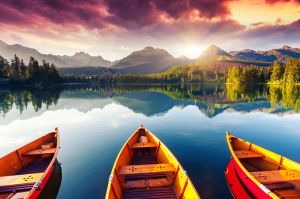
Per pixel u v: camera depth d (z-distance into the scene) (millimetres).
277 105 34094
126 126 21766
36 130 20547
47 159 11938
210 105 35969
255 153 10531
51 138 13750
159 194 8031
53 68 118500
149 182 8602
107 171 11414
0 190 8242
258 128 20297
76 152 14266
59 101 43812
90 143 16203
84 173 11203
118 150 14648
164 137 17484
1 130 20578
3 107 35062
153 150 12430
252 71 104438
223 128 20422
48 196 9133
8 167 9812
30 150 11781
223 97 48969
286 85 80938
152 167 8922
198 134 18297
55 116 27609
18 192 8211
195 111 30453
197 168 11461
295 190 8023
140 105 37781
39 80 102375
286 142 16250
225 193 9000
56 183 10172
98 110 32375
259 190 7352
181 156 13211
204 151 14070
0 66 104938
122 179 8844
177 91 76250
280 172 8383
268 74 102438
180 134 18359
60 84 122938
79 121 24438
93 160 12914
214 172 10984
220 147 14852
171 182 8516
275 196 6496
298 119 24078
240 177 9102
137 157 11977
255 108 31656
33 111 31312
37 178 8227
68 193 9359
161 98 49719
